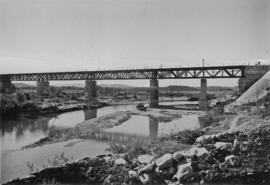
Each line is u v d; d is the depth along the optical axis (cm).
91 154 689
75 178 668
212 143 665
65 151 710
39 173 679
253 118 707
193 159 626
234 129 686
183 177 602
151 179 621
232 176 609
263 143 638
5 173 695
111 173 655
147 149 699
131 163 664
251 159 627
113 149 710
